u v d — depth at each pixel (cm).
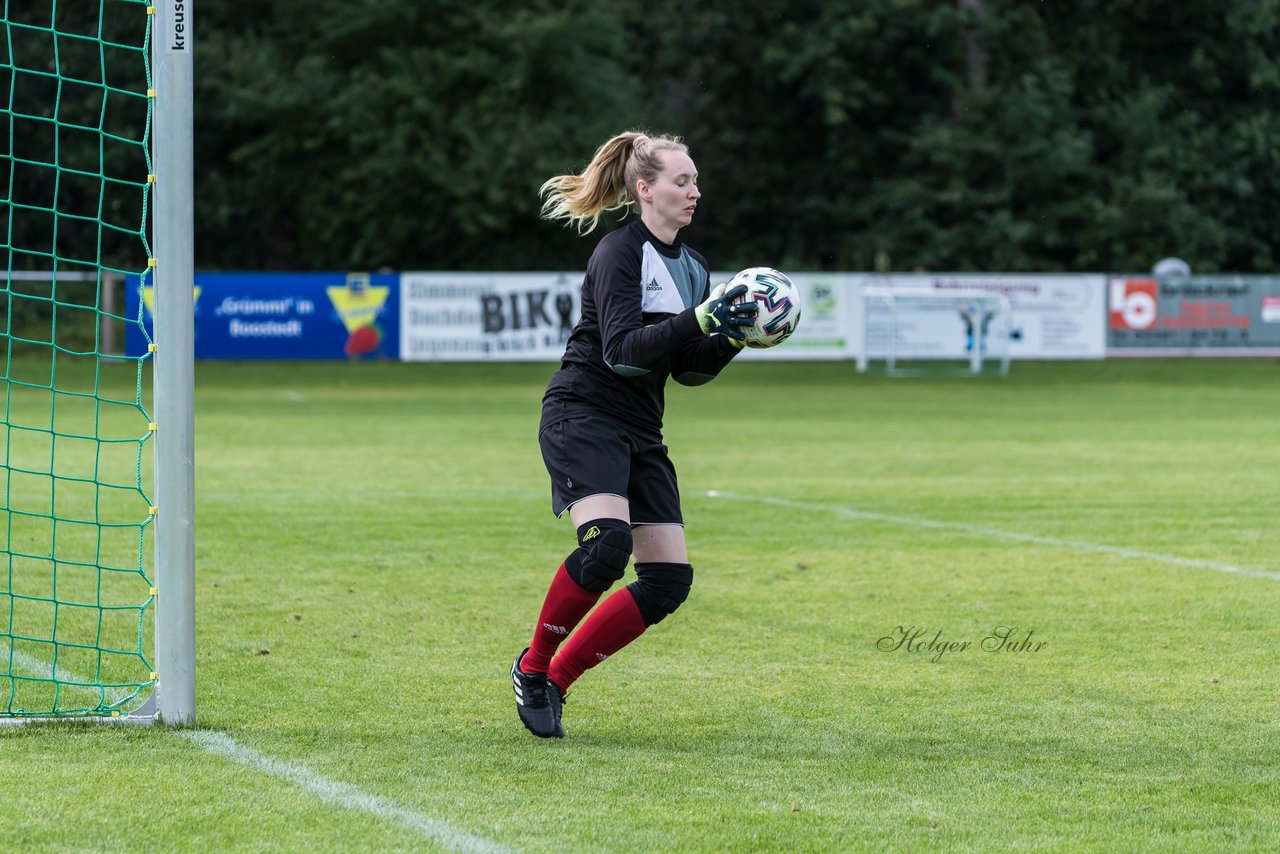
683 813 1416
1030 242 14812
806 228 15738
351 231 13725
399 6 13112
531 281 10012
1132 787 1520
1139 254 14600
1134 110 14812
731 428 6625
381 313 9888
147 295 9781
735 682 2014
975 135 14638
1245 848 1329
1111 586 2800
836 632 2366
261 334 9750
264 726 1731
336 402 8006
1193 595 2711
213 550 3134
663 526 1720
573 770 1562
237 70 13138
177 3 1673
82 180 11294
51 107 11162
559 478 1683
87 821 1369
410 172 13088
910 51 14788
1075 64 15150
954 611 2547
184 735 1681
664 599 1722
